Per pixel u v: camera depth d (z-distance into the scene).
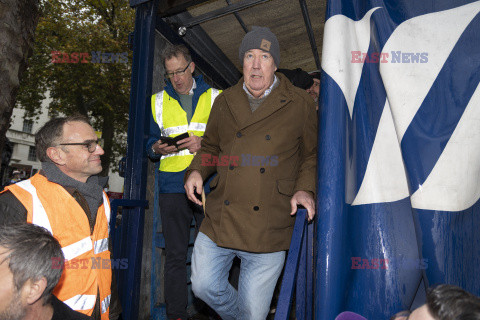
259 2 3.12
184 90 2.58
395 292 1.35
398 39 1.47
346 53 1.51
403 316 0.80
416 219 1.31
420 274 1.34
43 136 1.49
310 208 1.56
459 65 1.36
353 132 1.51
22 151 36.72
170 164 2.42
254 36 1.75
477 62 1.33
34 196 1.32
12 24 2.10
